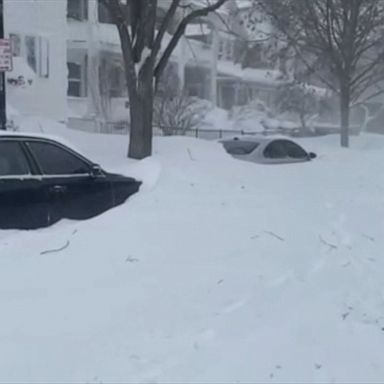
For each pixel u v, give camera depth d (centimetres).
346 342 565
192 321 590
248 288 683
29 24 2658
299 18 2527
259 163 1469
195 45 4469
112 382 471
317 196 1172
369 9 2511
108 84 3516
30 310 590
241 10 4094
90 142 1686
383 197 1238
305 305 646
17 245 749
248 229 892
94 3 3397
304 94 4206
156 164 1086
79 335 546
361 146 2744
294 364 518
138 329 565
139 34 1506
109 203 899
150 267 723
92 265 715
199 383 477
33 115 2555
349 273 764
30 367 488
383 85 4025
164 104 3209
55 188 832
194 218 898
